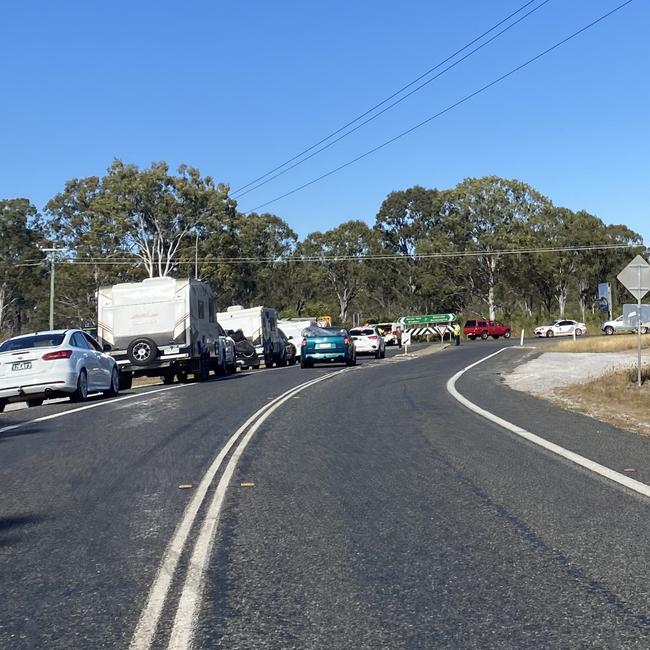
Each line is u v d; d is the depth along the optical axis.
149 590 5.46
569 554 6.09
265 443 11.57
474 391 18.80
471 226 80.06
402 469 9.48
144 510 7.76
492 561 5.95
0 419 15.80
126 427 13.76
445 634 4.61
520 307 89.94
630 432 12.19
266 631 4.71
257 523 7.16
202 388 22.14
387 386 20.66
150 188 63.22
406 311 89.69
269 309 38.41
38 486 9.04
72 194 74.62
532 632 4.61
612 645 4.41
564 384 19.86
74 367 18.23
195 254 64.50
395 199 92.06
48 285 76.06
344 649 4.44
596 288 81.25
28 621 4.96
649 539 6.43
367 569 5.82
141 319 25.17
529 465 9.58
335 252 90.50
